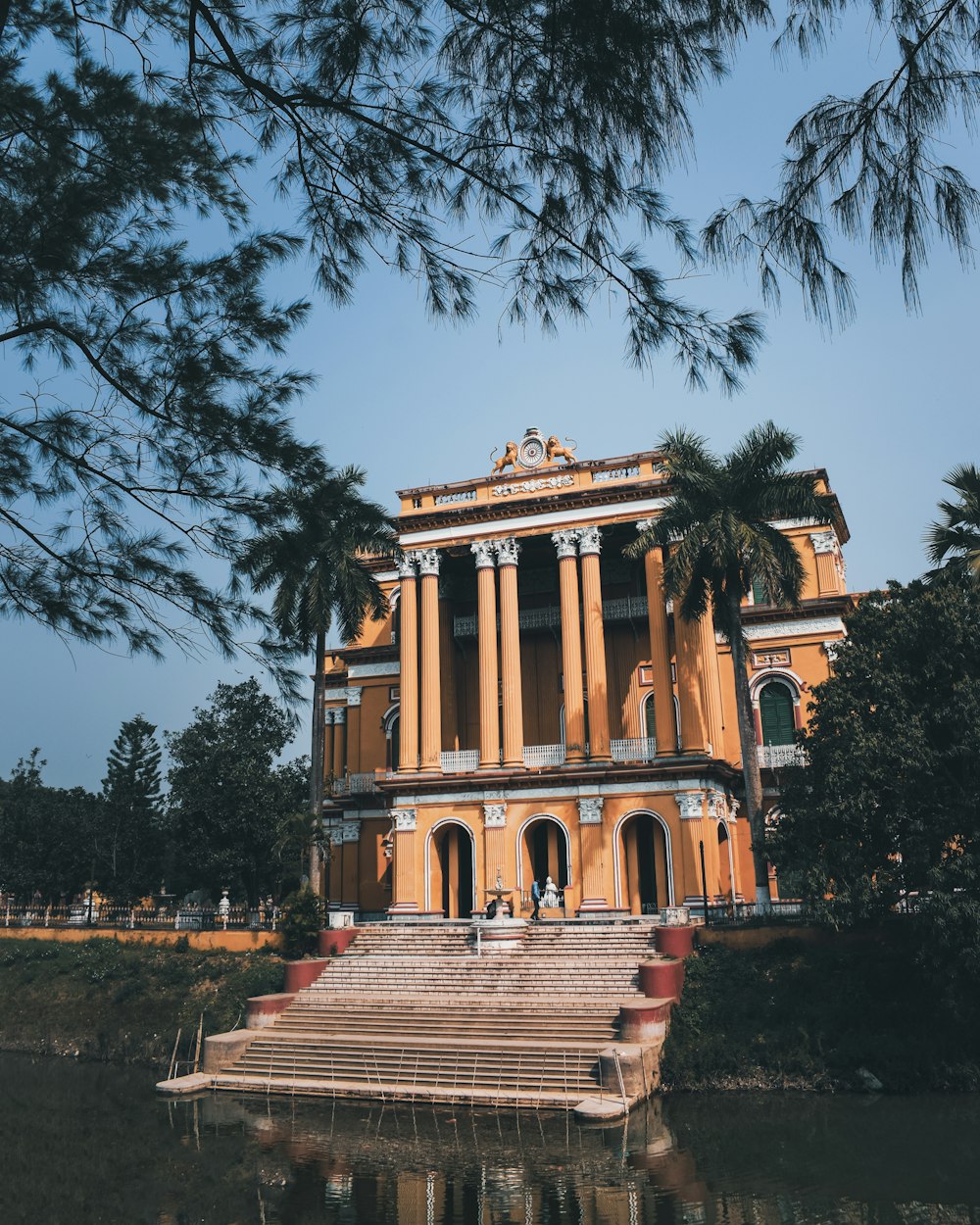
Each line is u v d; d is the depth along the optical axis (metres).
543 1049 24.83
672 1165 17.52
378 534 35.62
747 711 32.09
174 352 7.01
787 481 32.44
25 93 6.57
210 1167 17.73
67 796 63.00
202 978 34.34
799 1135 19.38
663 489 38.94
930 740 25.69
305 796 51.97
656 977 27.14
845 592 44.56
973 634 25.00
